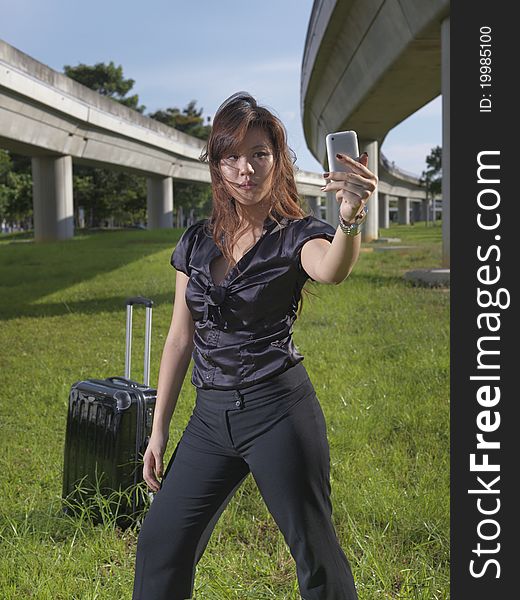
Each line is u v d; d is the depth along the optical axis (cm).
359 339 877
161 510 216
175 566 215
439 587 296
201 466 214
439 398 582
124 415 360
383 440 500
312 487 207
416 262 2145
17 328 1055
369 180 186
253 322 209
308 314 1091
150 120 4306
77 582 306
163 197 5100
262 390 207
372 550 315
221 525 361
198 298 215
